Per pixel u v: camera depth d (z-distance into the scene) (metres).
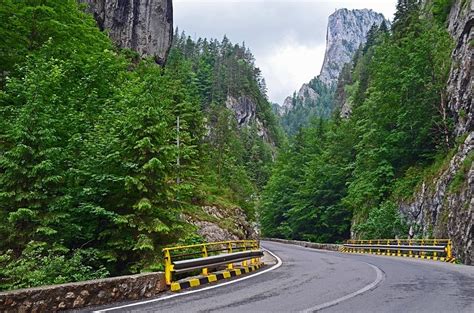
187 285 10.50
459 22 36.62
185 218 24.31
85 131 14.24
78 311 7.46
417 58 34.78
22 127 11.34
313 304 7.98
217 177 44.25
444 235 24.19
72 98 15.49
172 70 52.97
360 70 102.12
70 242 12.41
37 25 18.47
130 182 12.02
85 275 10.91
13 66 16.36
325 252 31.25
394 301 8.34
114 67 21.41
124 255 12.34
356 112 54.06
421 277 12.52
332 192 51.56
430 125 33.38
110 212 11.88
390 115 38.78
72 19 21.50
